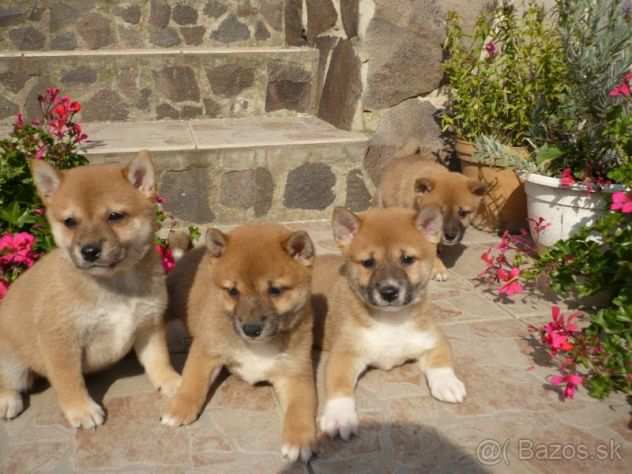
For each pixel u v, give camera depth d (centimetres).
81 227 78
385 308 87
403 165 140
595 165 119
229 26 182
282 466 74
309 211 147
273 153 141
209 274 93
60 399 80
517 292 111
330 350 96
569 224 116
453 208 126
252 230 85
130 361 95
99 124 162
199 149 136
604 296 109
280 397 84
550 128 133
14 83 155
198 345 85
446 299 113
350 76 150
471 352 96
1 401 82
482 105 142
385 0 145
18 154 109
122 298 81
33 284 82
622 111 112
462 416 82
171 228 127
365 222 91
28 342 81
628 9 123
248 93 169
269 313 79
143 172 83
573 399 85
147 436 79
